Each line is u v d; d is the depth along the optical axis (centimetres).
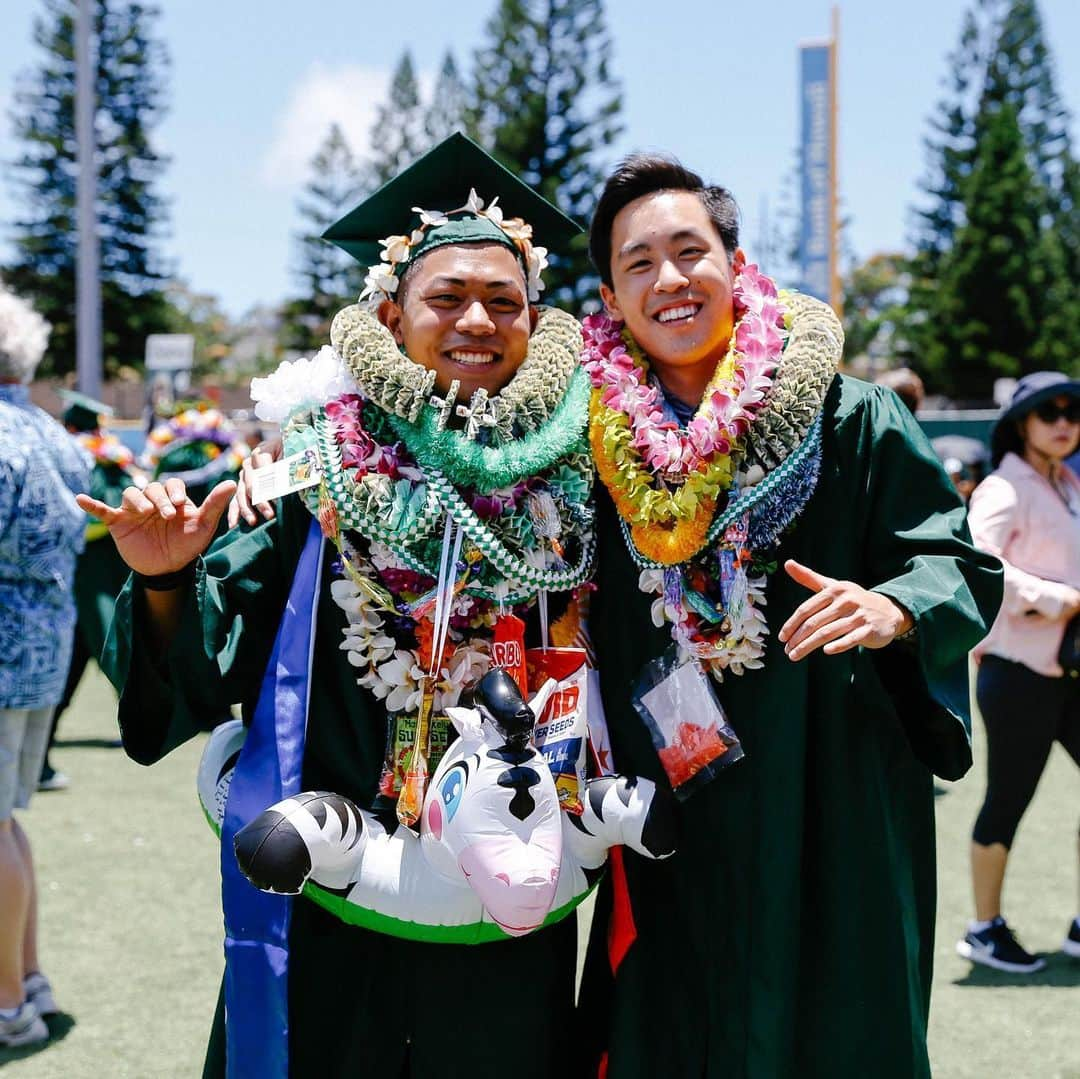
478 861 217
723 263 252
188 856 548
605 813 235
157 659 238
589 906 493
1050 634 430
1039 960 440
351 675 247
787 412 241
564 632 254
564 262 3366
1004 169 4022
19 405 382
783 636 221
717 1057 240
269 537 252
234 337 7488
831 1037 237
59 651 373
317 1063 241
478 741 225
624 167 256
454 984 239
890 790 245
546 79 3656
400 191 270
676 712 245
